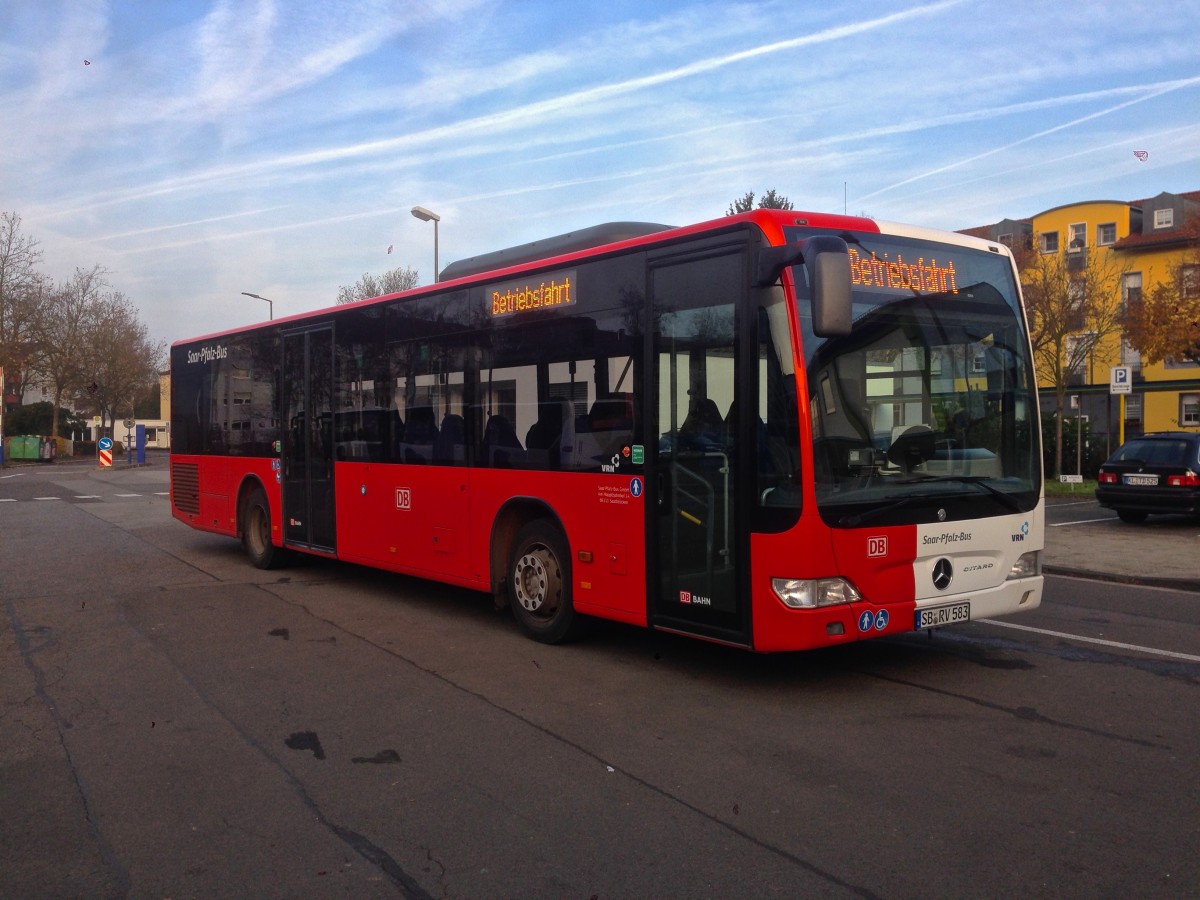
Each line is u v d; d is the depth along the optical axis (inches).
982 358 263.3
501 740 215.9
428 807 178.5
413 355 366.6
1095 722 224.8
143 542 601.0
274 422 464.8
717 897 142.8
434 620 351.9
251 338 488.1
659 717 231.9
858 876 148.9
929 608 244.4
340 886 148.4
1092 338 1052.5
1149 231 1539.1
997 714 231.8
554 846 161.2
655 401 262.7
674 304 257.9
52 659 293.7
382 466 384.2
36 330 2063.2
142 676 273.4
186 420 561.0
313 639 320.2
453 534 344.5
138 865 156.4
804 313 231.6
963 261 263.6
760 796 181.9
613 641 315.0
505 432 319.6
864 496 234.4
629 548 271.1
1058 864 151.9
